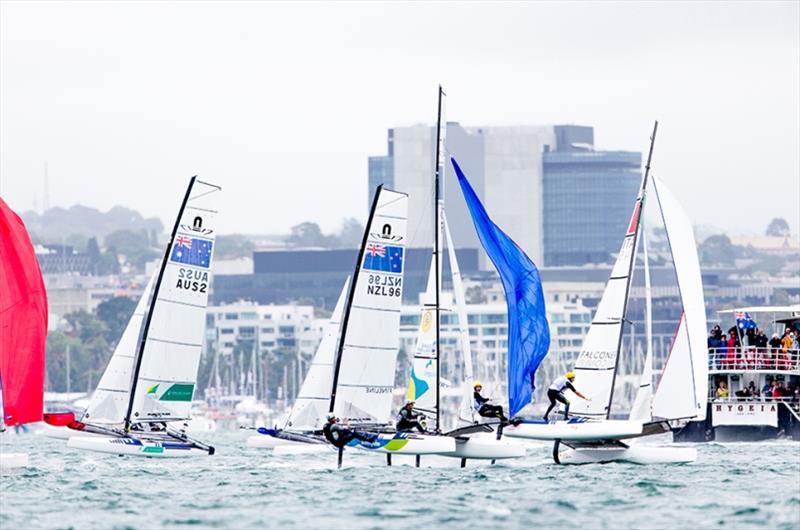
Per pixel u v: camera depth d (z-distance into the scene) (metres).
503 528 168.38
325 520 174.50
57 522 173.88
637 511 179.88
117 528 169.38
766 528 166.75
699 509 181.25
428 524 171.12
